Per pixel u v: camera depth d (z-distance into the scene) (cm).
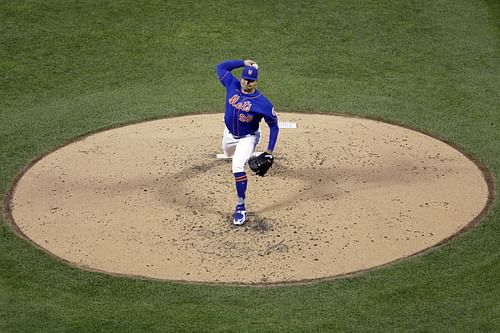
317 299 3638
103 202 4572
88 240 4184
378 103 6028
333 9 7462
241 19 7300
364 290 3706
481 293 3641
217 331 3356
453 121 5731
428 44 6969
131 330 3356
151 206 4512
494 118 5778
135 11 7381
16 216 4438
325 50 6869
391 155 5162
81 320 3425
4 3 7431
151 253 4056
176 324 3409
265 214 4409
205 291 3716
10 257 4009
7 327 3359
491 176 4900
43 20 7200
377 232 4241
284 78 6431
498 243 4122
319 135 5459
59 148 5316
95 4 7469
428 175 4894
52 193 4694
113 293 3700
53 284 3772
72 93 6225
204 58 6750
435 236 4206
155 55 6788
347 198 4588
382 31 7144
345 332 3353
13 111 5925
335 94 6181
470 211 4462
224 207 4494
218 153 5181
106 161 5097
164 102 6059
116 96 6166
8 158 5175
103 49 6844
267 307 3572
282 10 7438
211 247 4106
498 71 6562
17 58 6669
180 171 4928
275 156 5125
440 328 3372
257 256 4022
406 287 3719
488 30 7188
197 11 7412
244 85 4253
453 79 6425
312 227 4281
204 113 5875
